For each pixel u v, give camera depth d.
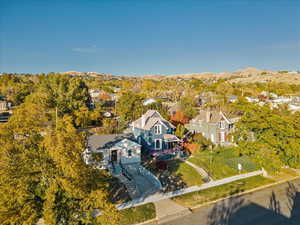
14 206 12.66
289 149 28.72
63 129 15.52
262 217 21.30
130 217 20.59
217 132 45.53
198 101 92.12
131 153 33.75
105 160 31.84
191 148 39.03
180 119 53.75
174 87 127.00
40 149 13.95
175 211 21.91
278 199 25.08
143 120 41.06
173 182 28.06
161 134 40.22
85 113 56.62
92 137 35.09
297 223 20.34
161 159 35.22
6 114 70.56
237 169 33.78
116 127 51.31
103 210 13.97
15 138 14.12
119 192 24.91
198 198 24.73
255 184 29.00
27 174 13.18
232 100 87.69
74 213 14.05
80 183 13.45
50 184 13.41
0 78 115.25
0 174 12.52
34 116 17.06
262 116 31.05
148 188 26.50
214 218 21.00
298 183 29.92
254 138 32.88
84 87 68.62
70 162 12.68
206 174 30.81
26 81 115.31
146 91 117.25
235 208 23.02
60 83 61.72
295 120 32.31
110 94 104.25
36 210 12.95
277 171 30.61
